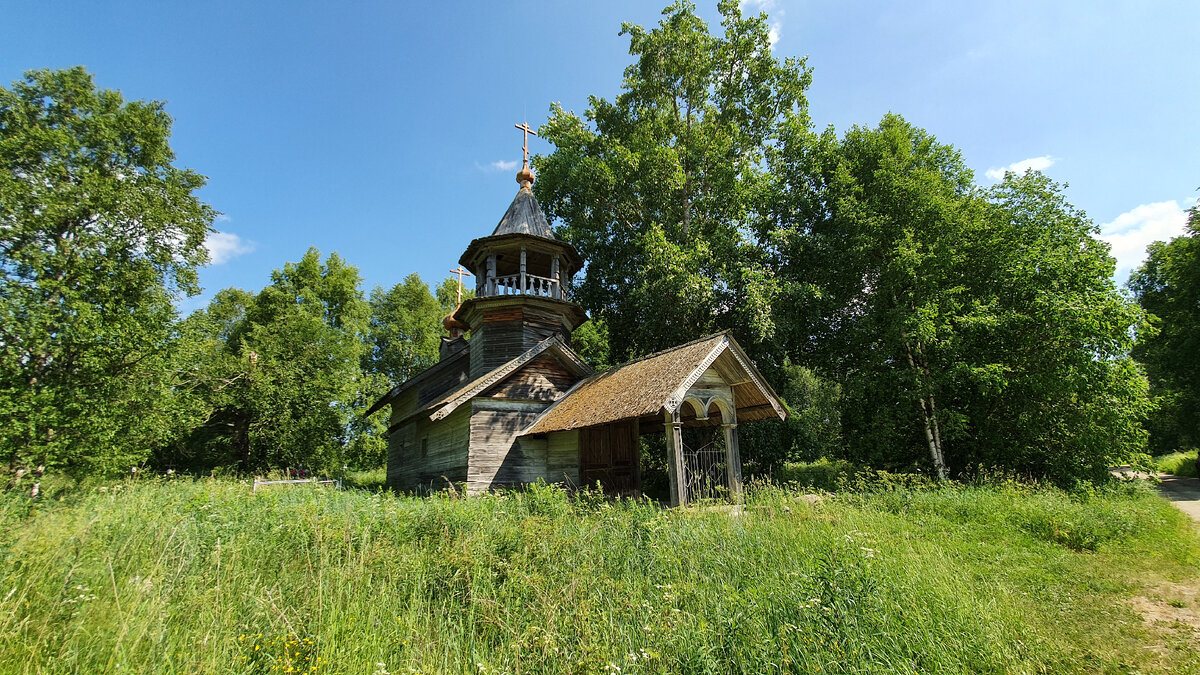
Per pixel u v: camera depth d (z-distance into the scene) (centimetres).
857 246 2195
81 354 1723
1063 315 1817
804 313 2439
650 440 2442
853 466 2222
